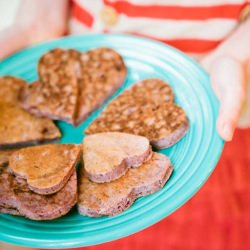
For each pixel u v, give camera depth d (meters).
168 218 0.78
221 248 0.76
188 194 0.49
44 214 0.49
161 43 0.66
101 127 0.58
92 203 0.49
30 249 0.73
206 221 0.77
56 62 0.65
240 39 0.66
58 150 0.53
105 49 0.66
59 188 0.50
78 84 0.63
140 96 0.61
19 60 0.67
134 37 0.67
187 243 0.77
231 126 0.53
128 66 0.66
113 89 0.64
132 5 0.68
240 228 0.77
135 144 0.53
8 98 0.63
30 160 0.52
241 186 0.78
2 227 0.48
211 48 0.71
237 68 0.59
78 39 0.68
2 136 0.58
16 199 0.49
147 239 0.77
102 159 0.52
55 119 0.60
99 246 0.77
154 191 0.51
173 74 0.63
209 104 0.57
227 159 0.79
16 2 0.82
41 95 0.62
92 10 0.73
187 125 0.56
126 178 0.51
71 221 0.49
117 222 0.48
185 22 0.69
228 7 0.67
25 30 0.72
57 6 0.74
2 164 0.54
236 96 0.56
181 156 0.54
